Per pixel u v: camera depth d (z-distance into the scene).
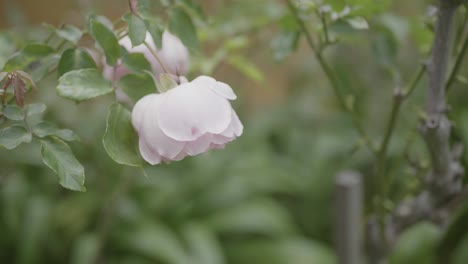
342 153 2.50
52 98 1.53
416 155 1.12
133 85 0.93
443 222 1.09
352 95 1.12
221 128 0.87
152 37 0.94
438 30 0.95
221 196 2.24
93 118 1.80
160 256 2.01
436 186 1.05
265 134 2.58
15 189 2.03
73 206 2.07
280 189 2.35
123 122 0.90
